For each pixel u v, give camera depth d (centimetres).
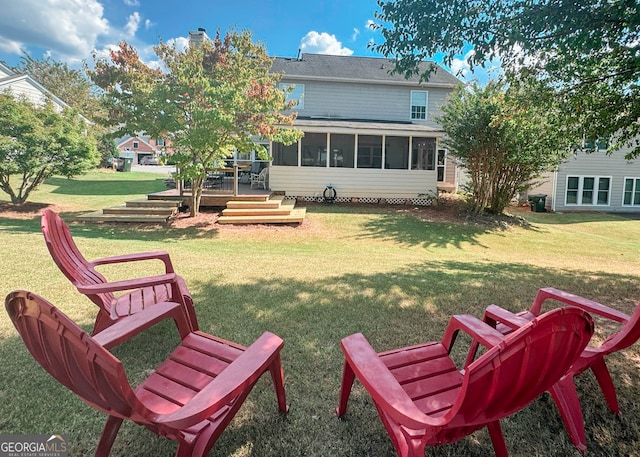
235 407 168
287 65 1795
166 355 258
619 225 1298
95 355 110
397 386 157
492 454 179
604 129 523
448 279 461
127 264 499
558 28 353
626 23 342
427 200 1354
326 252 717
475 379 117
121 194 1386
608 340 201
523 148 1051
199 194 987
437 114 1775
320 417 200
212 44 962
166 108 834
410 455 144
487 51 368
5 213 936
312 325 307
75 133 1068
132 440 179
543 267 625
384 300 367
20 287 369
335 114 1739
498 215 1223
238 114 854
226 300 360
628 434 191
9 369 229
